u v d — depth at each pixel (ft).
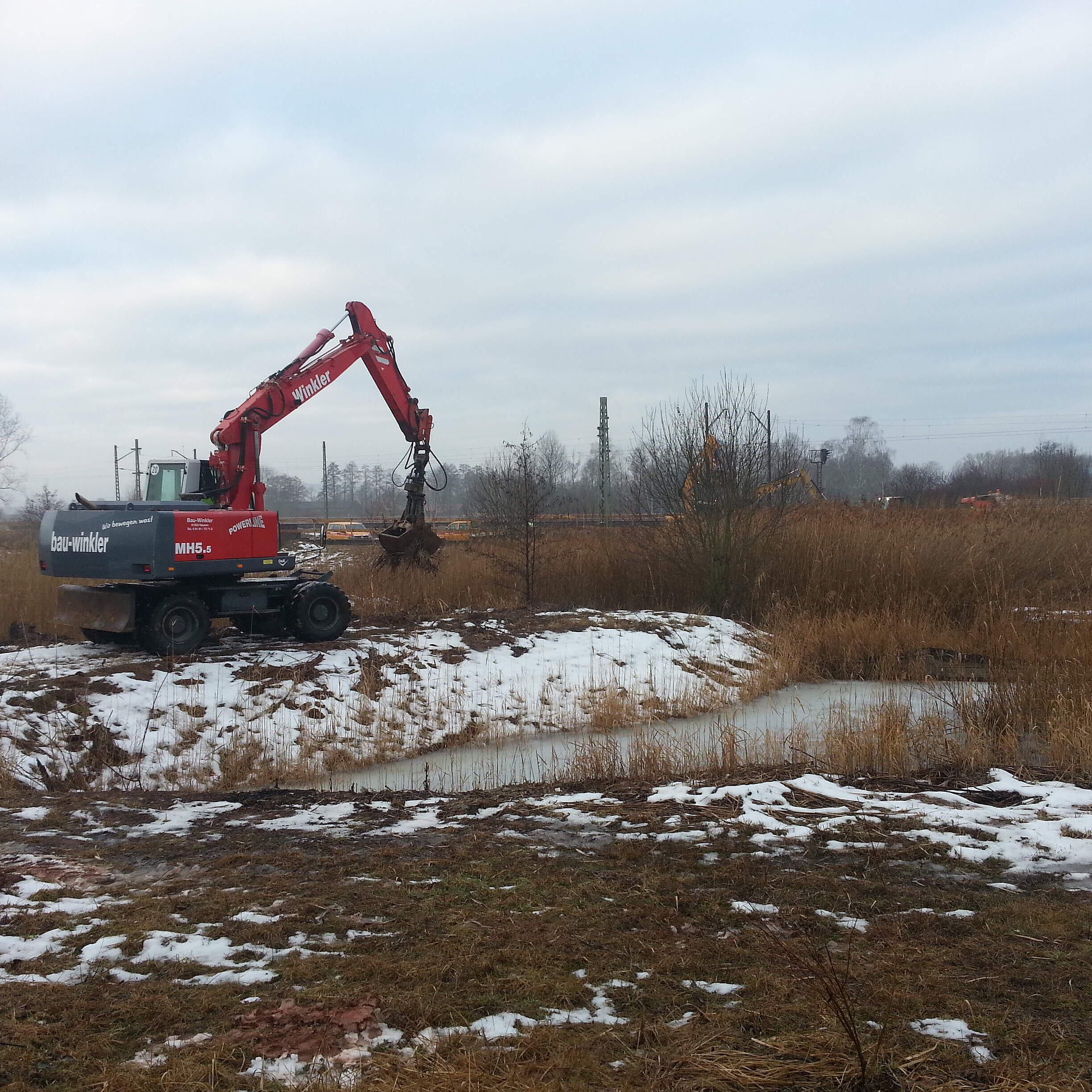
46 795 24.25
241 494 48.75
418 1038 10.86
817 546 56.08
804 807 21.31
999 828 18.85
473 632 44.80
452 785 28.22
